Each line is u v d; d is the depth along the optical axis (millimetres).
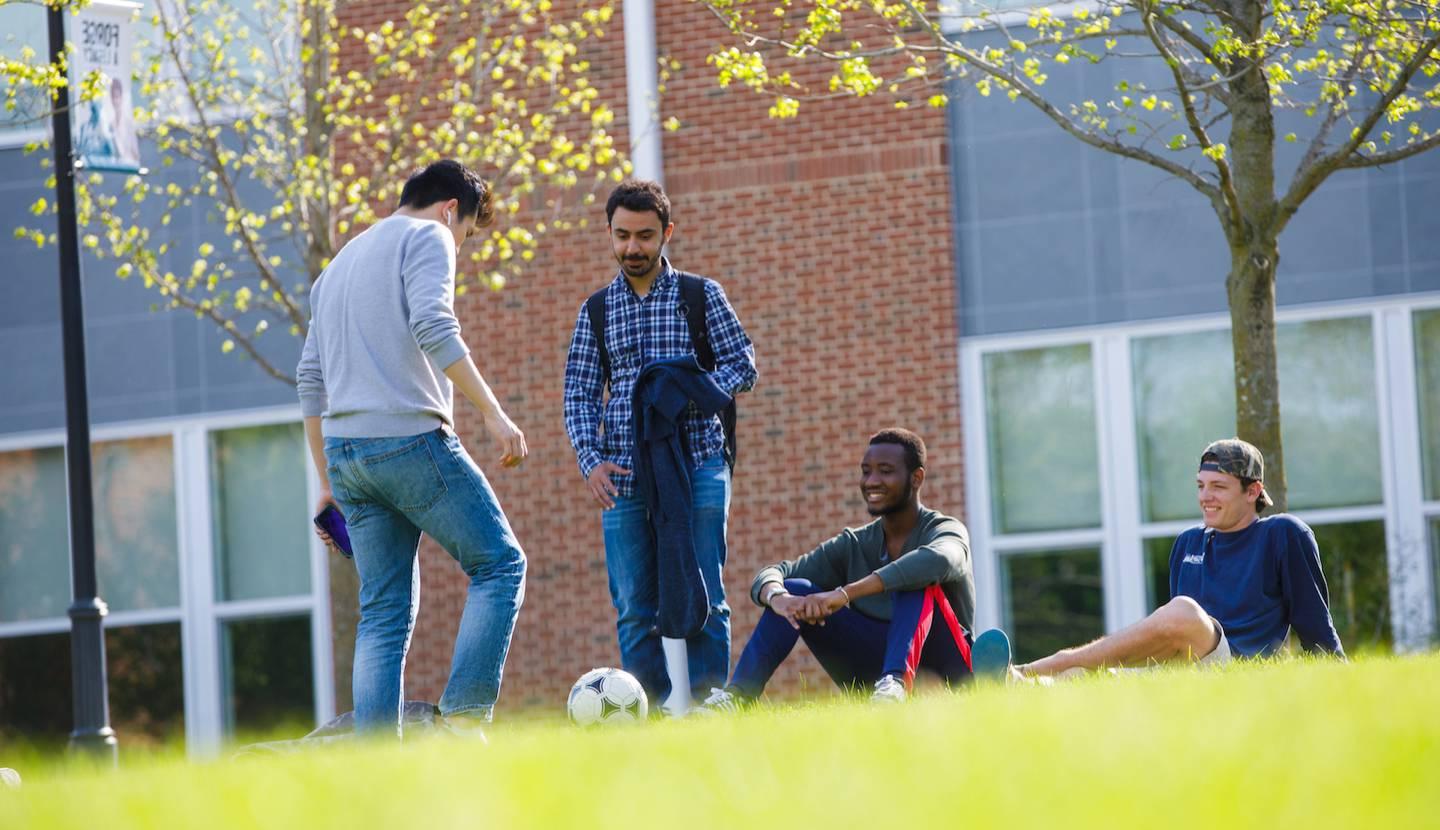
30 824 5629
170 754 11180
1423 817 3881
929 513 16406
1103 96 31000
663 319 16047
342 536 13633
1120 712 7125
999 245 31656
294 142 29703
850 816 4367
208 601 34812
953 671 15453
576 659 32656
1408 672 8992
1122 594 31047
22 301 35312
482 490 12562
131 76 28438
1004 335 31578
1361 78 22422
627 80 33000
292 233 29781
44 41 33562
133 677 35031
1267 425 22062
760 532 32094
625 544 15766
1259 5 21516
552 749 7551
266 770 7527
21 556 35469
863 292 31969
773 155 32375
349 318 12516
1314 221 30625
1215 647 15703
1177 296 31000
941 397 31656
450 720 12148
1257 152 22156
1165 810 4164
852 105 32094
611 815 4582
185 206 34438
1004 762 5410
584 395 16172
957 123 31812
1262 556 16812
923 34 30906
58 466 35312
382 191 29953
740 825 4336
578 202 33000
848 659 16094
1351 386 30406
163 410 34969
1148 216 31109
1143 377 31141
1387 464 30156
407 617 12656
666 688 15867
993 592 31469
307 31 30453
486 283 29109
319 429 13297
